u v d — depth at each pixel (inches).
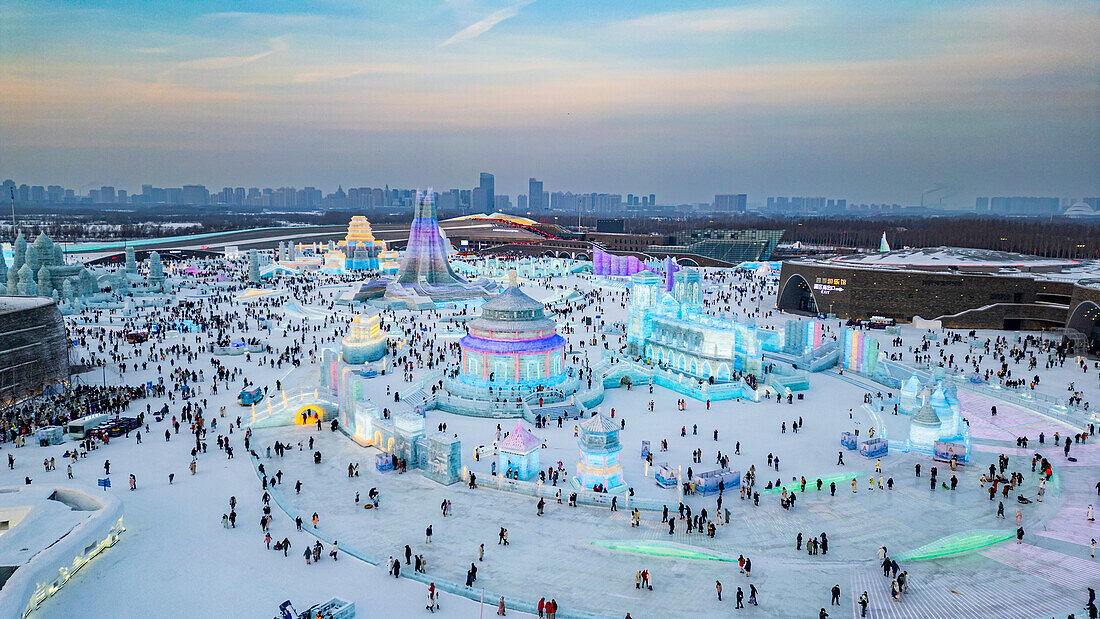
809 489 2253.9
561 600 1573.6
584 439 2256.4
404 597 1585.9
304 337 4776.1
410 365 3828.7
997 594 1561.3
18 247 6092.5
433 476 2361.0
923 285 5521.7
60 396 3166.8
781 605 1541.6
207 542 1852.9
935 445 2513.5
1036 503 2090.3
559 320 5615.2
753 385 3503.9
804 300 6309.1
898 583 1561.3
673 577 1680.6
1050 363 4008.4
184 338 4741.6
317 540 1862.7
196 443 2642.7
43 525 1776.6
